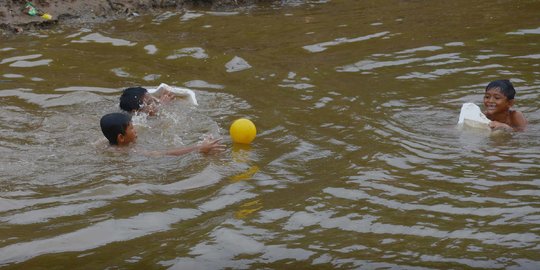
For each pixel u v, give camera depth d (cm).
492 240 662
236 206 746
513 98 993
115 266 628
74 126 984
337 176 816
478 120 955
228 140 930
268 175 823
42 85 1150
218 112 1034
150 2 1697
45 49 1352
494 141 915
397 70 1223
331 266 623
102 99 1094
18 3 1538
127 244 670
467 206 734
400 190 775
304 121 994
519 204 734
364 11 1698
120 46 1384
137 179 819
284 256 642
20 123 990
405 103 1061
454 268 615
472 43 1380
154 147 916
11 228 702
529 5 1700
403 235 677
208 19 1625
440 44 1377
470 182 792
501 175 809
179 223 711
